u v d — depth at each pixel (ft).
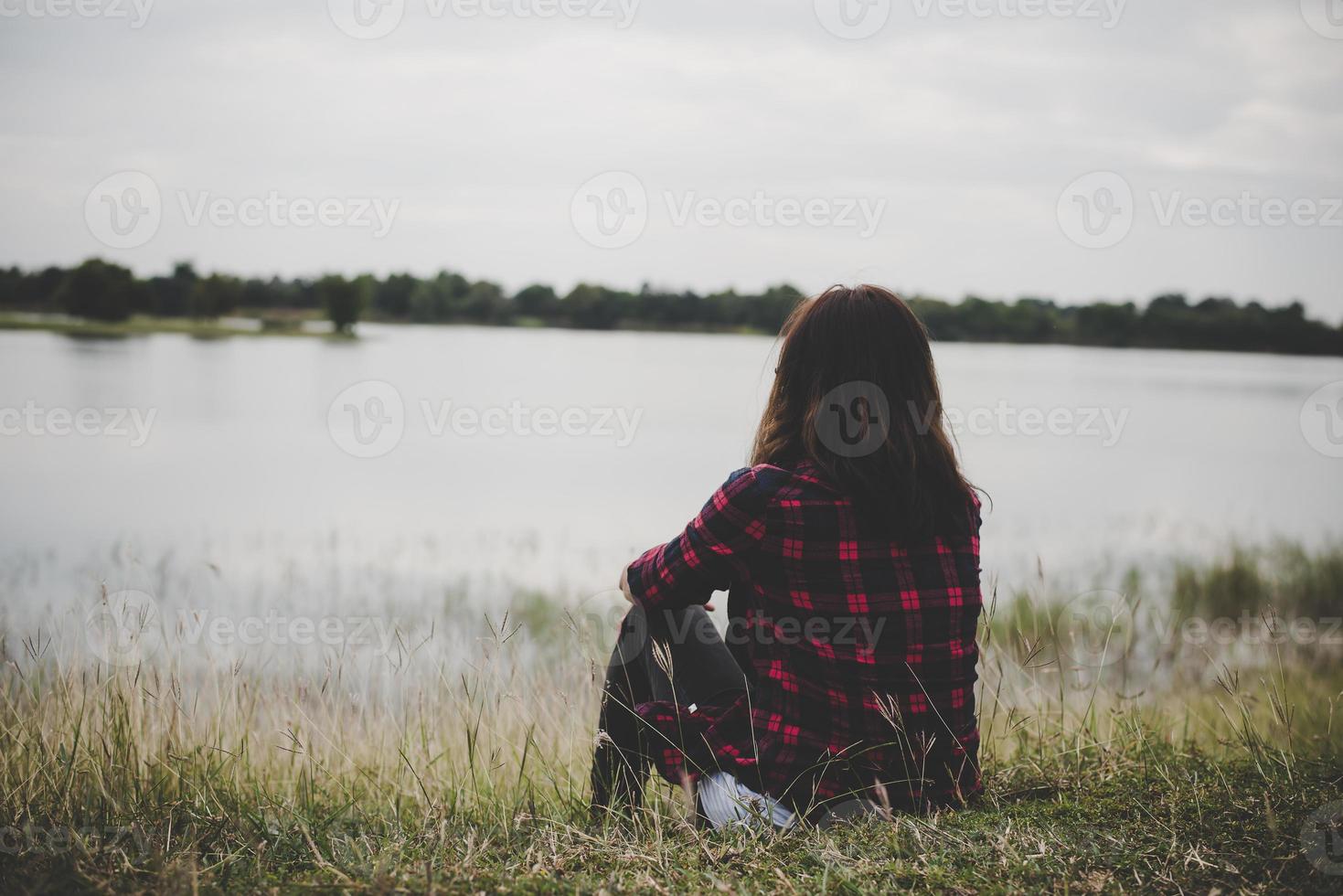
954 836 7.00
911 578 6.88
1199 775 8.95
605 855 7.23
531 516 45.37
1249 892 6.26
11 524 37.96
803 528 6.84
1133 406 98.37
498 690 10.61
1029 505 51.34
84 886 6.67
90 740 9.43
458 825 8.36
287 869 7.30
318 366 106.83
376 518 43.45
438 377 100.37
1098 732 10.80
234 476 55.31
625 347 138.62
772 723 7.18
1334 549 33.12
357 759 10.41
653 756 7.66
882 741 6.97
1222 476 66.33
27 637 10.51
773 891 6.42
